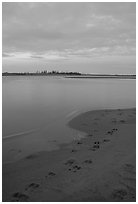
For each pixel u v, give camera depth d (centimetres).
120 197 457
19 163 690
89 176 546
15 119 1336
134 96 2559
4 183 549
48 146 855
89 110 1636
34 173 604
